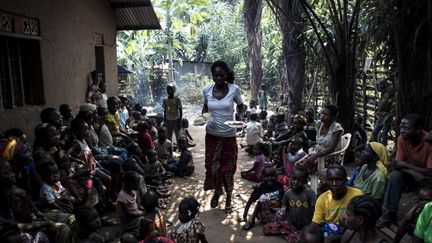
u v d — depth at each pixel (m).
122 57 16.92
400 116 5.58
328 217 3.48
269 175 4.53
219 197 5.38
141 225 3.55
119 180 5.13
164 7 16.97
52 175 3.93
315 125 6.75
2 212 3.23
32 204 3.64
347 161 6.97
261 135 8.17
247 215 4.88
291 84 9.29
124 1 10.02
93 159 5.05
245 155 8.19
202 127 12.30
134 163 4.89
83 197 4.30
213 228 4.52
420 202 3.28
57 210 3.88
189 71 21.17
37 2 6.03
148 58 19.12
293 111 9.37
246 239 4.22
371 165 4.18
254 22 13.34
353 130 6.98
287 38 9.02
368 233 2.50
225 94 4.83
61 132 5.02
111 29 10.29
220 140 4.88
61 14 6.98
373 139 7.33
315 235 2.63
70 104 7.35
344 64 6.74
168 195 5.64
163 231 3.77
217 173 4.94
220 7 21.91
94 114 6.15
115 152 6.05
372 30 6.21
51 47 6.55
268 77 17.34
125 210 4.11
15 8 5.35
